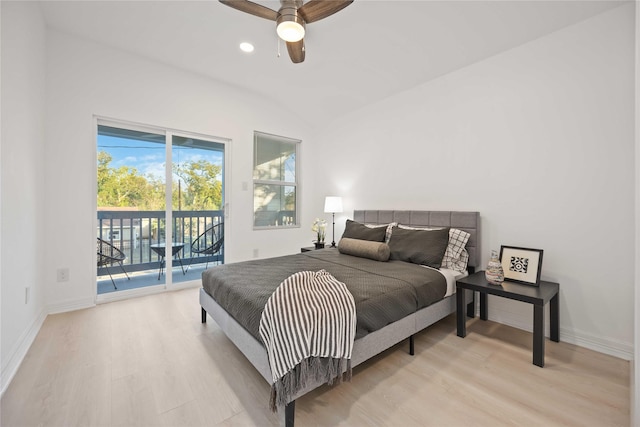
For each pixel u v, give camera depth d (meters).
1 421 1.28
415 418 1.34
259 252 3.99
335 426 1.29
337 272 2.13
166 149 3.19
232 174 3.67
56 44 2.52
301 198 4.50
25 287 1.93
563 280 2.15
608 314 1.96
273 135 4.12
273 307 1.37
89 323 2.33
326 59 2.88
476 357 1.90
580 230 2.08
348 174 4.03
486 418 1.35
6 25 1.67
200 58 2.98
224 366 1.75
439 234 2.54
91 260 2.72
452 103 2.83
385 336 1.69
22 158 1.91
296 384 1.25
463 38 2.35
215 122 3.49
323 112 4.14
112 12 2.30
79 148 2.64
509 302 2.44
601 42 1.97
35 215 2.19
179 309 2.67
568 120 2.12
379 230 2.98
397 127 3.36
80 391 1.49
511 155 2.42
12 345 1.69
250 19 2.36
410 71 2.90
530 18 2.07
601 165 1.99
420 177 3.12
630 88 1.87
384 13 2.16
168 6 2.23
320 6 1.84
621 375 1.69
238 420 1.32
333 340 1.34
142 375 1.64
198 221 3.50
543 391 1.54
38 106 2.26
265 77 3.37
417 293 1.90
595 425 1.31
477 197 2.64
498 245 2.50
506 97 2.44
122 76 2.85
